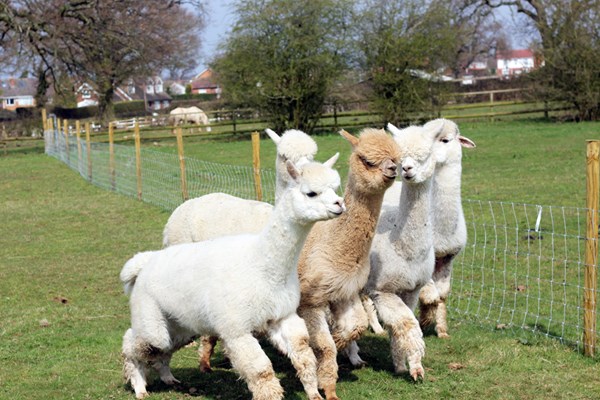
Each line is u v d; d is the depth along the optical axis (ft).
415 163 18.75
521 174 56.59
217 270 16.69
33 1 114.83
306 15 101.04
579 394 18.03
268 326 16.87
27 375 20.99
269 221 16.51
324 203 15.87
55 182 71.77
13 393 19.51
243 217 22.04
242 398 18.70
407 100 102.37
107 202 56.18
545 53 99.40
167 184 57.82
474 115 106.63
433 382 19.19
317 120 105.81
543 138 81.41
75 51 124.26
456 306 26.43
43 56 117.60
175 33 143.74
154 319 18.08
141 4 131.03
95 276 33.63
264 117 110.42
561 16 97.86
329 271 18.21
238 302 16.22
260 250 16.42
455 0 137.39
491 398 18.06
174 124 125.49
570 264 30.53
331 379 17.92
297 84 102.32
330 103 108.99
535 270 30.12
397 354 20.03
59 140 97.25
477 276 29.94
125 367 19.06
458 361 20.86
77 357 22.56
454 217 22.77
